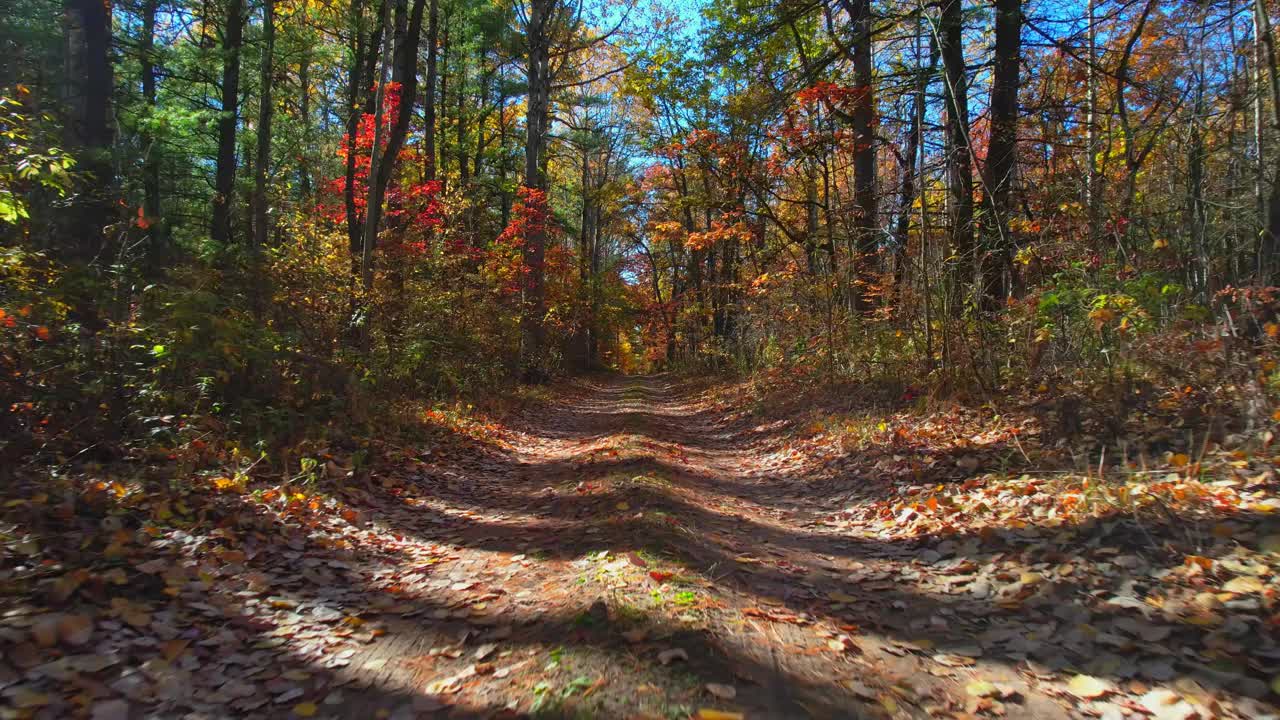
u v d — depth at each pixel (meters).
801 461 9.12
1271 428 4.76
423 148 23.81
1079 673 2.98
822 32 18.97
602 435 12.19
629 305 39.59
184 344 6.27
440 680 3.09
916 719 2.71
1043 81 13.83
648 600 3.69
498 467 9.37
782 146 16.11
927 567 4.66
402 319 12.81
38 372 5.25
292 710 2.82
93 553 3.71
